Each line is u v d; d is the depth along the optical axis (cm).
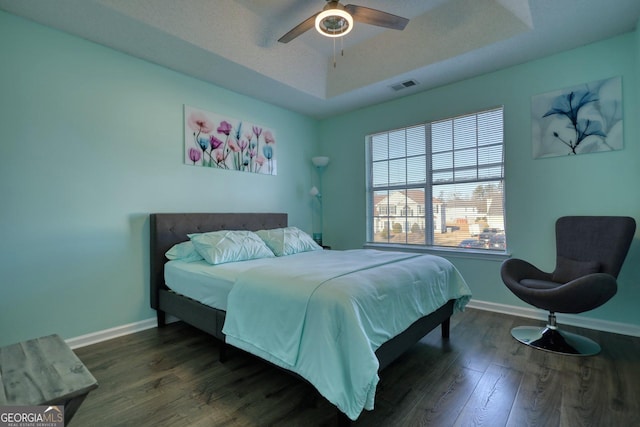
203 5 261
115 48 274
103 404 174
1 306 219
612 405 167
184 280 262
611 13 236
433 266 245
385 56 338
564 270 267
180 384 195
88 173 260
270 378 203
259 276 202
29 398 99
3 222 221
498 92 329
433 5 283
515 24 260
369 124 434
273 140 420
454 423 155
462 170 360
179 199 320
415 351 237
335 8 216
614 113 267
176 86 319
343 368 145
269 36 310
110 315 272
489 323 295
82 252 257
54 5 216
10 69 224
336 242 475
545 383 190
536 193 307
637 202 258
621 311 265
